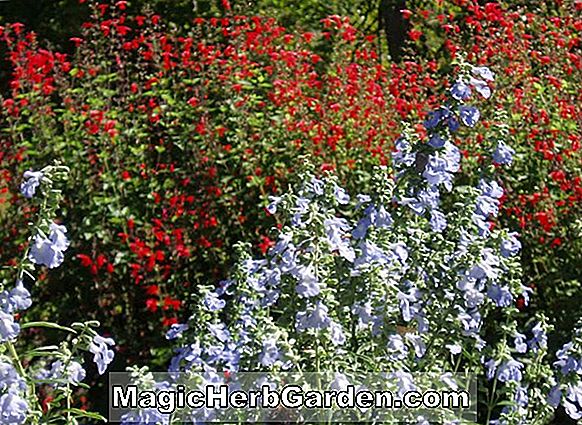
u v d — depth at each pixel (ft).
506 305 11.86
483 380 15.76
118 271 19.80
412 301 11.44
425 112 20.86
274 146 20.20
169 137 20.98
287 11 32.81
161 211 20.22
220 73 21.67
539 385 12.62
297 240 10.39
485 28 23.98
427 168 12.33
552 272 19.36
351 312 11.44
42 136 20.81
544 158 19.93
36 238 9.61
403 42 32.99
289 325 11.01
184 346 11.15
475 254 11.44
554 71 21.61
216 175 20.12
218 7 30.83
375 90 20.93
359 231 11.78
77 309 20.30
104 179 19.83
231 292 12.26
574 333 11.50
